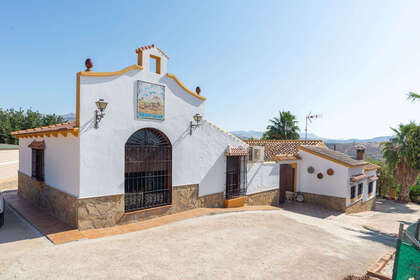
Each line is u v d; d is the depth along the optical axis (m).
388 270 5.98
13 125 40.09
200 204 10.54
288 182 16.30
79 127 6.92
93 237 6.68
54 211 8.45
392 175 23.41
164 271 5.05
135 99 8.14
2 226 7.54
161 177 9.18
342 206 14.50
